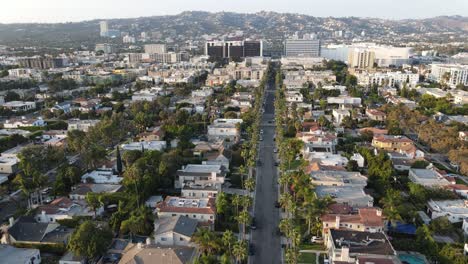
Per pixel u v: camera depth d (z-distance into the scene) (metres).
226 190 169.75
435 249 115.31
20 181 151.00
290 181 160.38
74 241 111.81
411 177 177.75
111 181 171.88
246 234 134.50
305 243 128.00
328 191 154.50
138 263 105.19
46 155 183.25
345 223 127.44
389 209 131.12
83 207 147.88
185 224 126.94
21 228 127.62
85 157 186.62
